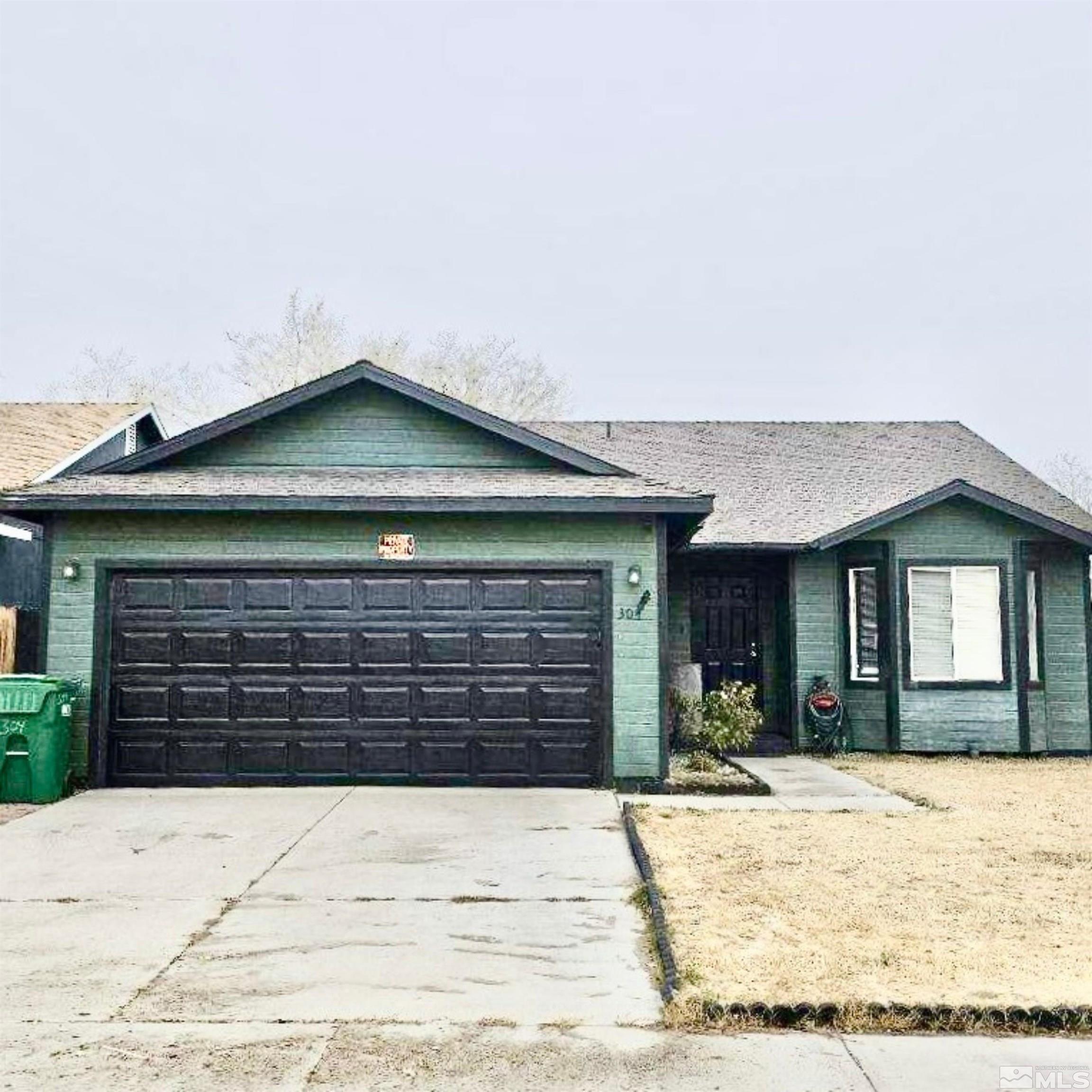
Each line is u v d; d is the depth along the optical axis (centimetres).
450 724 1035
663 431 1817
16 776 945
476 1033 434
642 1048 421
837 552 1416
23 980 491
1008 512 1354
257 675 1037
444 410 1166
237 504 1014
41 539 1389
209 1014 451
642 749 1032
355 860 727
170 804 934
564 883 666
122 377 3678
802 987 473
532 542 1052
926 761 1314
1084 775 1184
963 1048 423
